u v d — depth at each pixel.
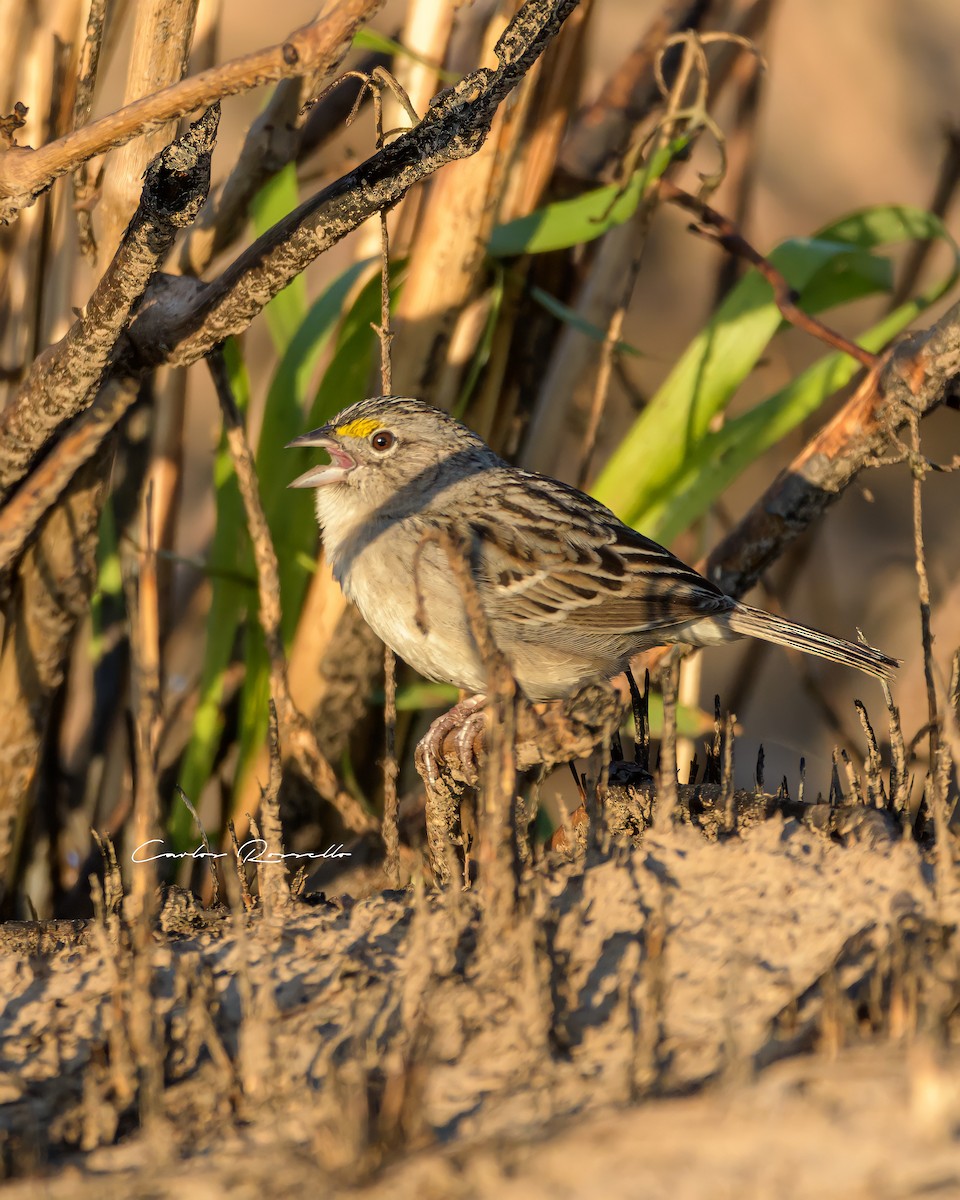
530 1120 4.54
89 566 8.62
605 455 16.70
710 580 9.70
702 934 5.64
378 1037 5.24
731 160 12.33
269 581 8.87
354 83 11.28
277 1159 4.46
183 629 12.74
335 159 16.14
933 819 7.02
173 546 10.48
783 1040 4.85
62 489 8.08
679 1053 4.88
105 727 10.61
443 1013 5.26
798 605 16.80
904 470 19.25
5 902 9.42
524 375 10.98
